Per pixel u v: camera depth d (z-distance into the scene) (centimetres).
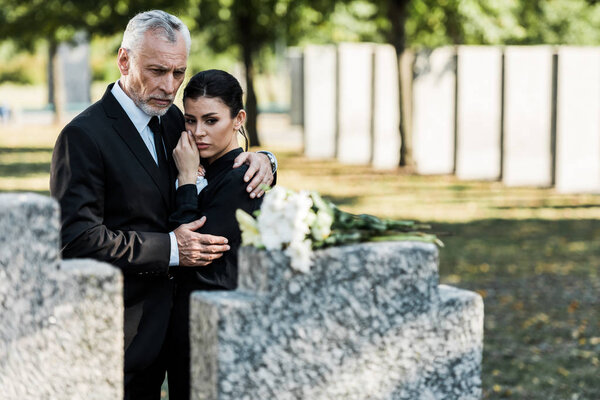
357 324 307
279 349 295
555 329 861
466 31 2583
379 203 1705
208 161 409
